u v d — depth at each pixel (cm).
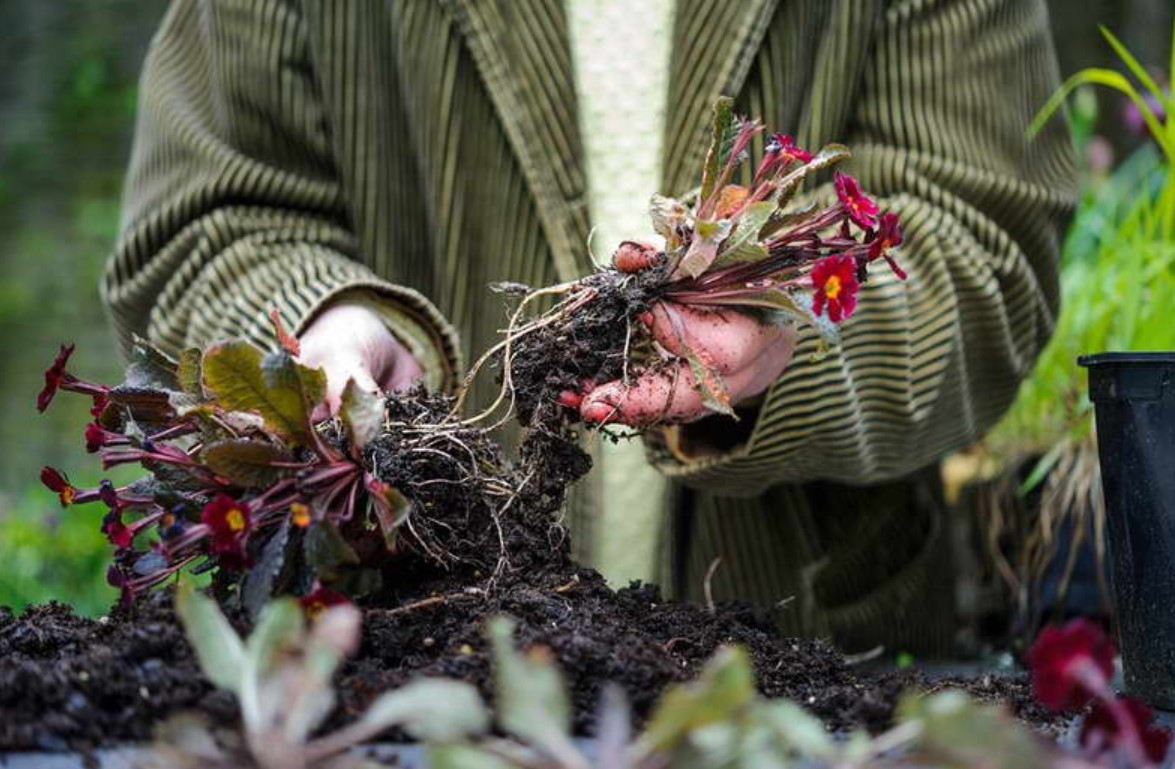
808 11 154
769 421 141
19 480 489
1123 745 91
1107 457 125
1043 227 158
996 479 190
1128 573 123
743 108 154
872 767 84
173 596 108
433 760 81
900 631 171
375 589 112
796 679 112
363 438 108
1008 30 158
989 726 82
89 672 98
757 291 118
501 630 85
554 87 155
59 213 543
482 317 159
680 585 166
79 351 518
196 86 168
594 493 157
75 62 559
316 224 159
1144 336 190
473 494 118
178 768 86
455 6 154
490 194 158
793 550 164
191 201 157
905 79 156
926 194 152
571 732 98
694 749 81
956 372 150
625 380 120
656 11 160
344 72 158
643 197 157
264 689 86
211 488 113
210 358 106
